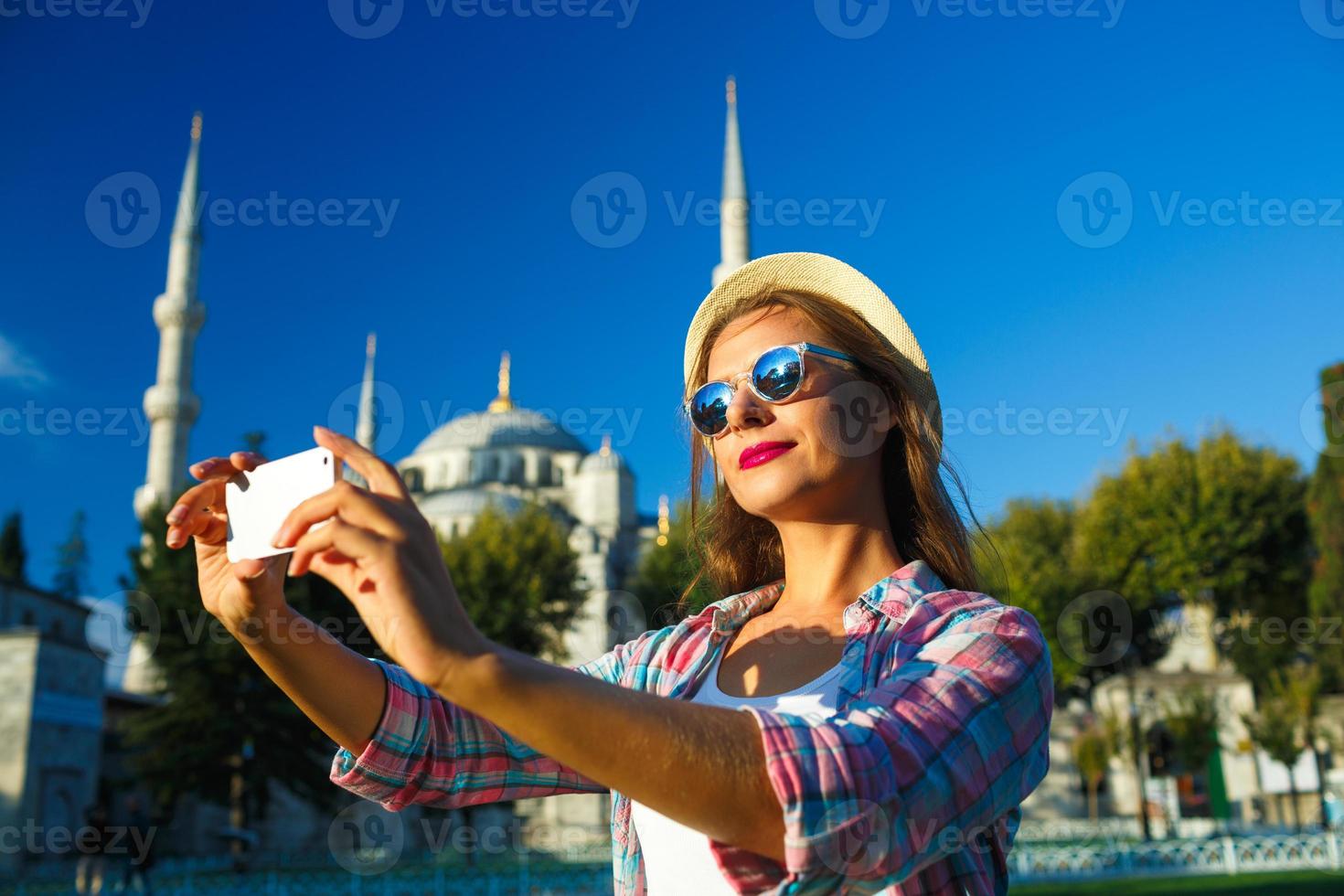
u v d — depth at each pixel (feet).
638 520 220.84
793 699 4.23
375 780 4.58
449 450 215.10
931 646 3.75
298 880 65.57
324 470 3.63
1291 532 119.03
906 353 5.55
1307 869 60.08
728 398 5.08
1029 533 126.41
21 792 84.48
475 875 71.51
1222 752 107.65
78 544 241.76
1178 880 53.06
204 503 4.11
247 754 93.09
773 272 5.90
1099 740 99.19
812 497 4.91
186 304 160.56
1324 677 104.06
